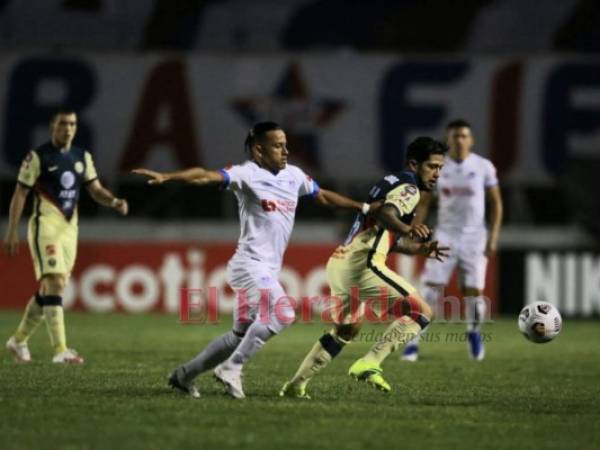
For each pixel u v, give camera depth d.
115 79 74.44
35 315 36.81
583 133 74.62
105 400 26.72
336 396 28.67
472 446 21.80
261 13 83.69
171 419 23.97
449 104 75.00
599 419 25.62
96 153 74.44
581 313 65.62
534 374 36.78
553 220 76.75
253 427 23.17
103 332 52.34
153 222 73.50
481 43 83.75
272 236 26.84
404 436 22.64
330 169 75.06
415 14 84.38
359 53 75.62
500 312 65.31
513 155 74.75
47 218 36.31
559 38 83.31
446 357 42.88
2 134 74.00
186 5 83.38
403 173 27.97
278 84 74.94
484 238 43.22
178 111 74.56
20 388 28.97
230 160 74.75
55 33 81.62
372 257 27.77
